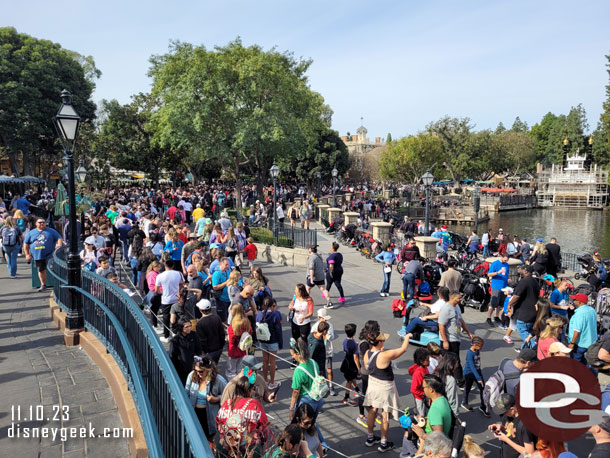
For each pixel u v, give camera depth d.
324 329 7.22
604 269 12.72
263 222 26.53
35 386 6.36
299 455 4.62
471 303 12.92
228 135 32.22
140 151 48.75
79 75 47.97
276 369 8.56
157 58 32.19
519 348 9.88
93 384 6.45
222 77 30.55
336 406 7.27
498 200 73.69
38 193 36.94
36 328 8.92
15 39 43.59
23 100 42.12
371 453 5.97
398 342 10.13
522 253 21.41
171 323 7.02
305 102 39.06
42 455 4.70
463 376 6.88
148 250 11.00
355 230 24.55
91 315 8.02
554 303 9.65
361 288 15.62
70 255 8.22
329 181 60.69
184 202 27.67
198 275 10.16
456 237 27.70
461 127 73.06
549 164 111.25
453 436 5.19
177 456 3.70
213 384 5.11
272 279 16.81
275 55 33.59
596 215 70.19
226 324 9.17
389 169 70.69
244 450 4.27
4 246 13.61
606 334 7.00
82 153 47.38
